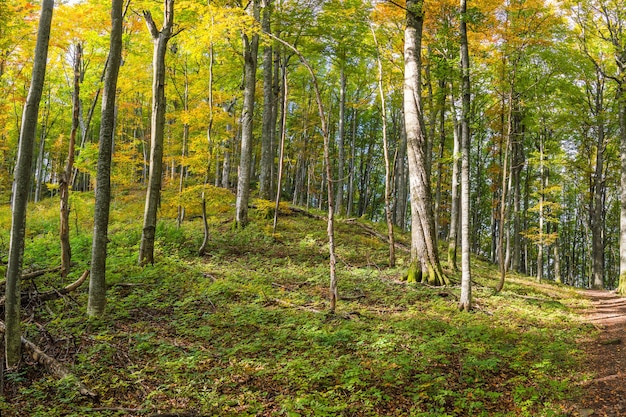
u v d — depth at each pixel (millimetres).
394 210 35125
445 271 15336
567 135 23281
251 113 18109
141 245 11719
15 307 5887
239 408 5156
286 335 7461
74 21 16172
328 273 12891
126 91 19719
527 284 16969
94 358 6340
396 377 5930
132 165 24922
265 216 19562
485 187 36938
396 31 17016
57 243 12578
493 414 5051
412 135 12789
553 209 21438
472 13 12305
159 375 5969
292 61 24797
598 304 13109
